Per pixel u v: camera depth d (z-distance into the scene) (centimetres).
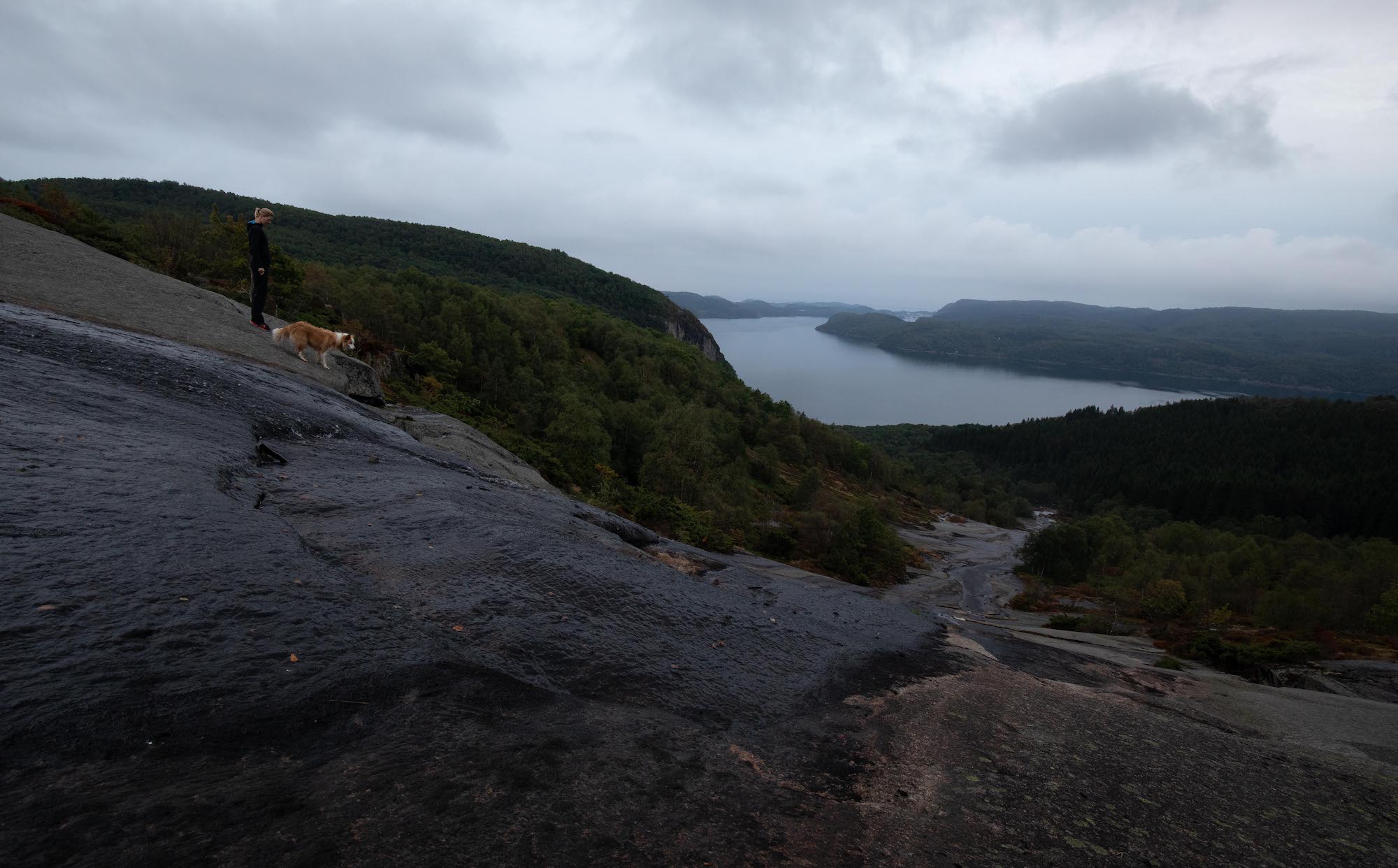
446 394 4222
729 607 636
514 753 308
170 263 4550
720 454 7200
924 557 7594
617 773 314
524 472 1451
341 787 256
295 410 845
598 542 723
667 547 929
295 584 404
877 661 602
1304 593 4878
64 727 241
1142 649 1980
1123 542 7894
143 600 333
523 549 588
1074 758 437
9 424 502
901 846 299
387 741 293
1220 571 6125
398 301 7100
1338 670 1862
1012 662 738
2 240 1160
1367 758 583
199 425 669
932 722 471
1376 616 4175
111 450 520
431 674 354
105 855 196
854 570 5316
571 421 5128
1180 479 14588
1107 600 5391
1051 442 18238
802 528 5747
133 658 289
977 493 14388
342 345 1280
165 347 873
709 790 320
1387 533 11356
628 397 9112
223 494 517
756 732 410
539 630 457
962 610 4812
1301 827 396
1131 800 388
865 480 12038
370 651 358
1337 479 13275
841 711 473
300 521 543
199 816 221
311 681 316
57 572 331
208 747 258
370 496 641
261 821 227
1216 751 505
